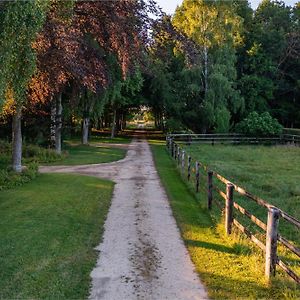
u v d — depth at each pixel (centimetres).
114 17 1669
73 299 562
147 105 4759
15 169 1605
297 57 5200
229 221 848
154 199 1230
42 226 891
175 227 926
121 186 1452
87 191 1316
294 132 4134
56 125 2469
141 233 876
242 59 5181
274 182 1653
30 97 1672
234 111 4306
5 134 2488
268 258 620
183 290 597
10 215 985
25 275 632
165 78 4281
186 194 1320
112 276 644
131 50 1728
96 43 1920
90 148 3097
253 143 3991
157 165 2116
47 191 1295
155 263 702
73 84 2286
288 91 5222
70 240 810
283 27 5812
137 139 4631
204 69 4134
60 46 1462
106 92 2783
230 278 639
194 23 3950
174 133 4272
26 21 982
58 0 1398
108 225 936
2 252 727
